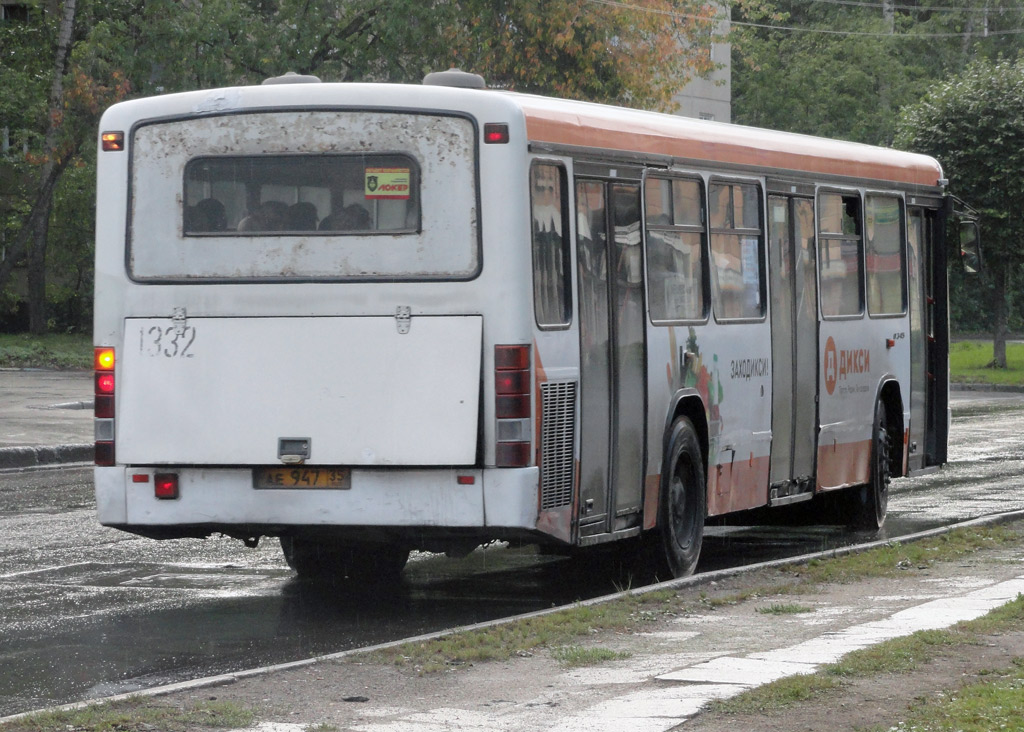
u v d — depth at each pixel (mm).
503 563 19312
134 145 15609
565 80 63156
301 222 15125
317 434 14883
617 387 16312
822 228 21328
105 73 63000
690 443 17797
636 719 10258
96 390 15594
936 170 25250
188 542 20672
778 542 22078
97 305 15633
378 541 15227
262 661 13297
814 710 10398
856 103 112125
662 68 67125
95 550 19859
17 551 19703
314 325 14984
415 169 14844
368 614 15648
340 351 14891
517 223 14641
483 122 14711
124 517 15430
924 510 25609
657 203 17312
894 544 19750
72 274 79562
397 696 11188
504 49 61312
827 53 113625
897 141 73875
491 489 14570
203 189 15414
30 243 74250
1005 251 70875
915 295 24531
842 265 21953
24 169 73125
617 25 63312
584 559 19531
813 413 20984
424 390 14680
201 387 15211
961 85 71625
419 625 15062
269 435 14984
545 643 13148
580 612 14500
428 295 14766
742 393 19062
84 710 10641
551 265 15211
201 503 15234
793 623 14219
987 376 65625
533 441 14664
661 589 16047
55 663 13172
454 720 10414
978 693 10742
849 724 10008
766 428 19719
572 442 15406
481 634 13375
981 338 110562
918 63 119250
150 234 15508
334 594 16875
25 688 12211
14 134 70438
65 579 17688
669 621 14445
